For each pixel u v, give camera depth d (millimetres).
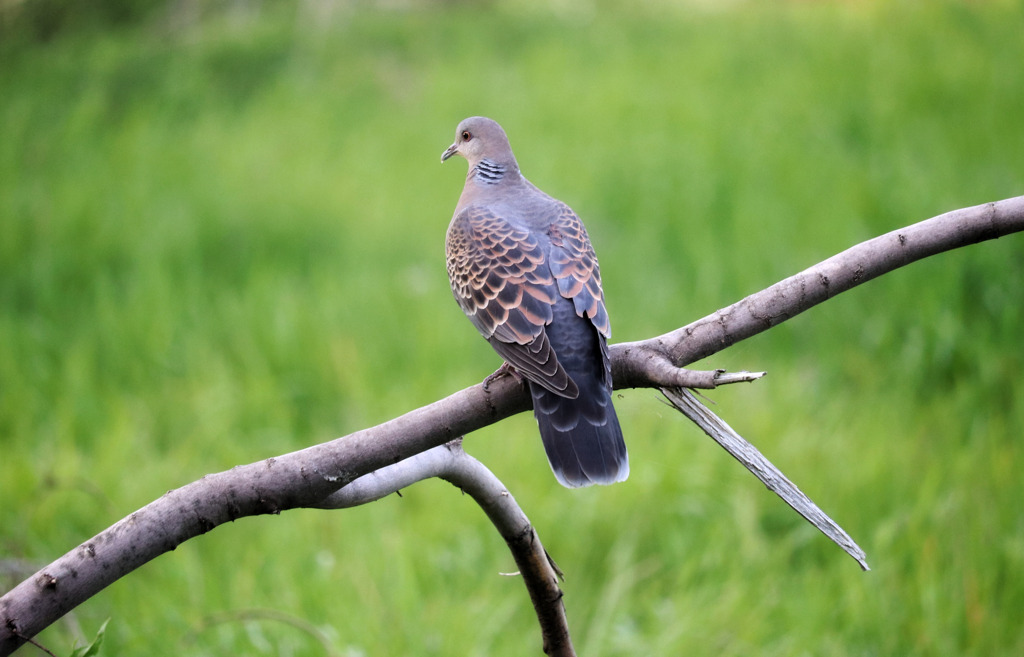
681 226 15297
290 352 11852
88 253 14734
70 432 10305
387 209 16516
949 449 9641
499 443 9844
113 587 8047
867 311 12414
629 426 10117
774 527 9109
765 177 16719
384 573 7953
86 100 22984
